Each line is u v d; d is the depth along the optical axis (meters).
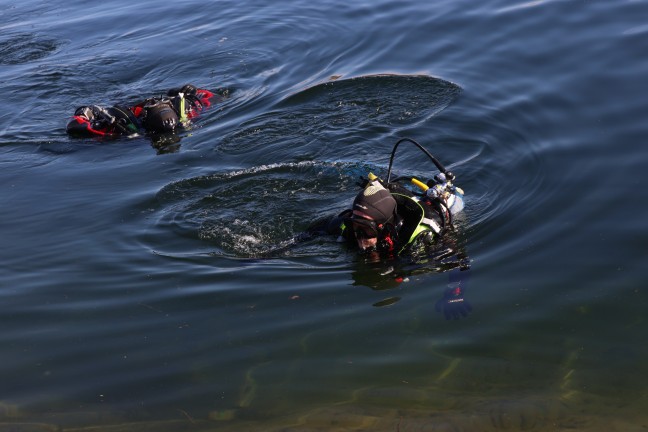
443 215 6.05
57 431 4.21
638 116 7.51
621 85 8.29
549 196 6.34
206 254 6.08
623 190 6.23
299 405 4.31
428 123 8.19
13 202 7.27
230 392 4.43
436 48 10.37
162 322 5.12
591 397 4.24
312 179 7.32
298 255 5.97
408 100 8.86
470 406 4.24
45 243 6.38
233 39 12.07
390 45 10.79
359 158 7.66
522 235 5.84
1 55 12.29
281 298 5.34
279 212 6.77
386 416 4.19
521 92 8.55
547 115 7.89
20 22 14.20
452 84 9.06
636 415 4.09
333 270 5.70
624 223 5.79
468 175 6.99
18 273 5.90
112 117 9.11
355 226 5.77
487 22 11.02
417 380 4.45
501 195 6.54
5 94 10.60
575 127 7.52
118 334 5.02
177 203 7.01
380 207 5.73
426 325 4.90
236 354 4.74
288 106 9.20
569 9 10.91
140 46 12.23
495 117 8.07
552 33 10.16
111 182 7.62
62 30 13.45
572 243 5.63
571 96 8.23
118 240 6.37
